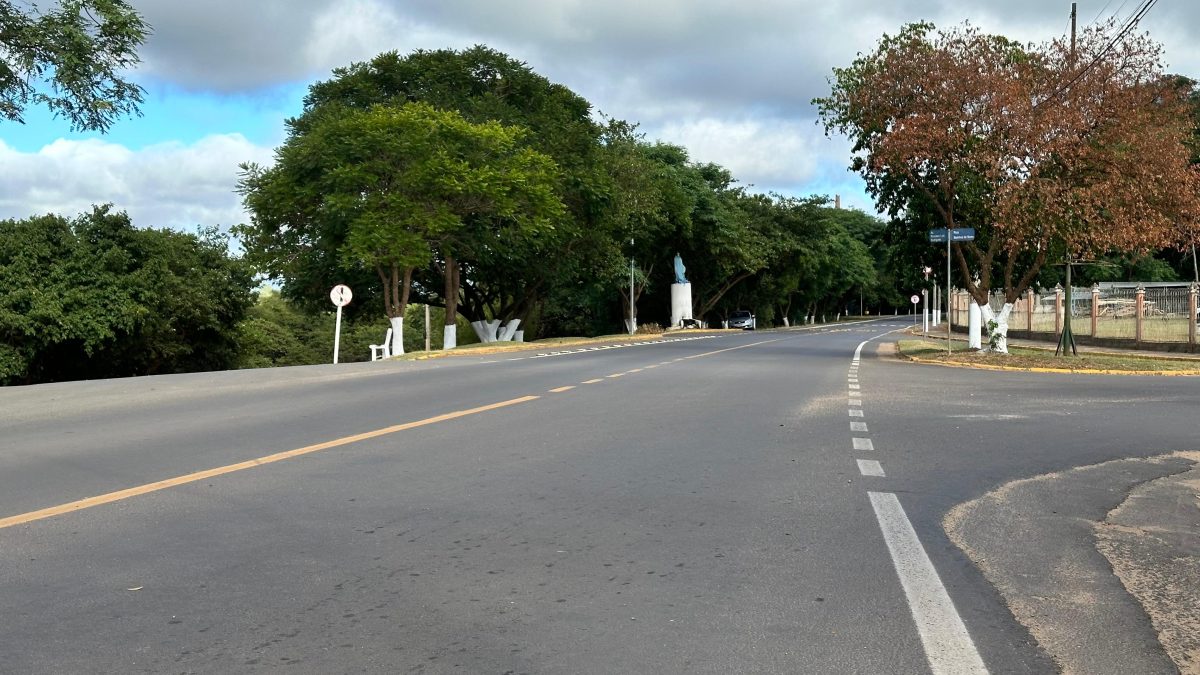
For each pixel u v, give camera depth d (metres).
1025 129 24.55
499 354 32.00
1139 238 23.97
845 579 5.34
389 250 33.44
